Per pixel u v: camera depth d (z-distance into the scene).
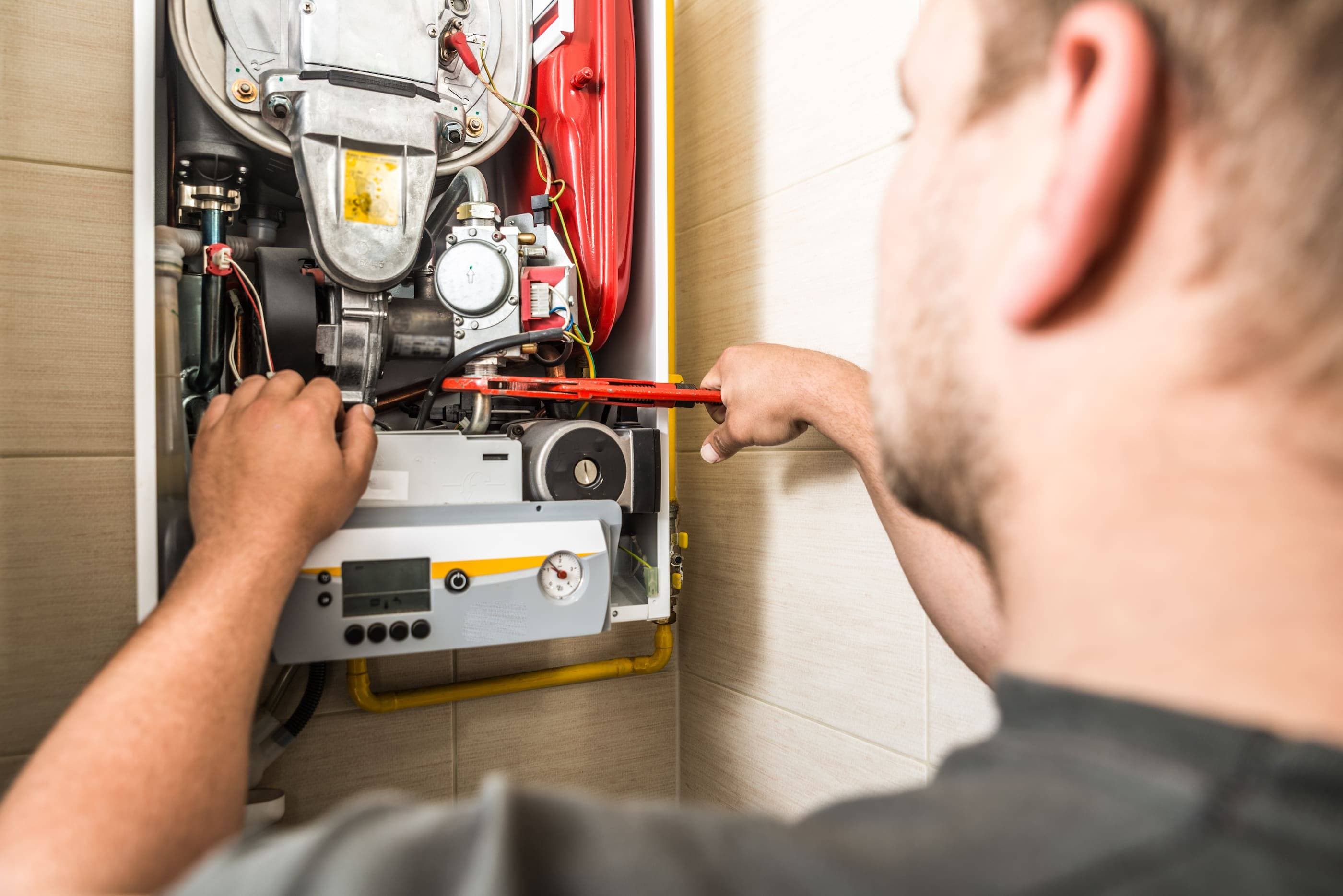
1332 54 0.19
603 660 1.29
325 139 0.90
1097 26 0.21
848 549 1.03
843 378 0.84
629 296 1.16
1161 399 0.20
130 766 0.37
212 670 0.47
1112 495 0.21
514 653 1.22
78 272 0.88
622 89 1.09
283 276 0.90
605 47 1.06
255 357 0.93
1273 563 0.19
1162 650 0.19
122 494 0.90
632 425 1.11
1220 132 0.20
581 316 1.10
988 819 0.18
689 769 1.34
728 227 1.26
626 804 0.22
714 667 1.29
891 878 0.17
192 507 0.63
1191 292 0.20
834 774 1.04
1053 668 0.22
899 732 0.95
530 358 1.12
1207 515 0.19
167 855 0.36
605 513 0.95
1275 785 0.17
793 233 1.12
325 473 0.65
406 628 0.82
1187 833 0.17
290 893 0.18
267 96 0.89
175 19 0.87
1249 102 0.19
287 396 0.69
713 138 1.30
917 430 0.27
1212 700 0.18
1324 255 0.19
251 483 0.62
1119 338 0.21
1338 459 0.18
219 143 0.91
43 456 0.87
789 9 1.13
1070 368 0.22
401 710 1.13
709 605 1.30
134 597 0.91
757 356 0.91
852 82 1.02
